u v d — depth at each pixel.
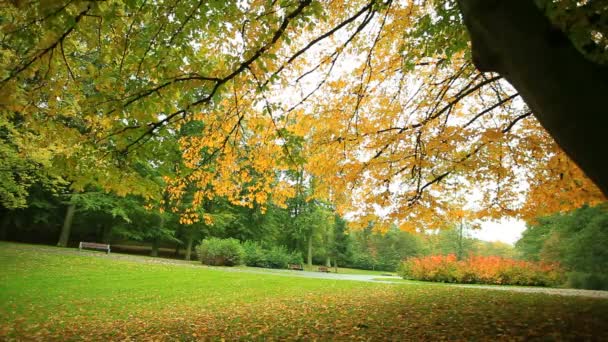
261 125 5.43
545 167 6.33
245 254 24.75
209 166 6.02
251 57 4.39
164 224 26.84
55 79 4.34
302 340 5.88
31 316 7.63
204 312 8.68
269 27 4.34
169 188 6.17
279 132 4.88
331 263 44.47
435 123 6.63
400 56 6.05
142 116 4.42
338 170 6.34
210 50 5.27
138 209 23.80
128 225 25.77
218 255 23.20
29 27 3.70
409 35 5.61
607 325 6.20
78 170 4.61
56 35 3.61
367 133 6.29
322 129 6.30
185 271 16.19
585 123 1.50
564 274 19.17
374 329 6.48
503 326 6.30
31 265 13.47
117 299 9.81
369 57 5.90
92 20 4.04
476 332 5.95
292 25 4.39
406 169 6.51
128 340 6.15
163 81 4.41
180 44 4.47
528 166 6.50
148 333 6.64
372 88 6.45
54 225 26.41
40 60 3.79
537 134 6.40
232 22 4.41
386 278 22.69
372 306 8.96
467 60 6.13
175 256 30.20
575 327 6.09
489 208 6.92
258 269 23.16
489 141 5.75
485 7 1.77
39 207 22.91
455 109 7.35
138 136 4.62
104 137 4.55
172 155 5.15
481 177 6.51
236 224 32.12
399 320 7.16
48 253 17.06
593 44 2.74
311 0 4.18
